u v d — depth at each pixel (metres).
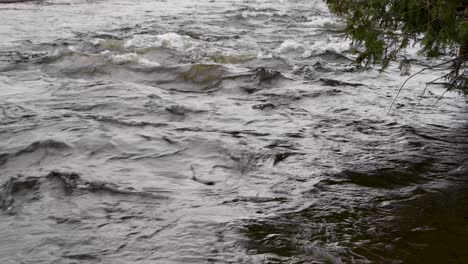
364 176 5.14
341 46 12.58
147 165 5.37
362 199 4.64
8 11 19.67
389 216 4.32
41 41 13.08
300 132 6.48
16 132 6.26
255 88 8.65
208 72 9.11
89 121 6.68
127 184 4.89
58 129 6.35
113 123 6.64
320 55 11.49
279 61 10.38
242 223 4.17
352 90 8.66
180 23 16.64
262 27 16.34
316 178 5.08
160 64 9.85
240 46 12.64
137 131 6.35
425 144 6.07
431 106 7.75
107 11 20.22
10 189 4.71
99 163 5.39
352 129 6.64
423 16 5.34
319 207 4.47
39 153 5.63
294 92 8.35
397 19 5.46
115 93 8.09
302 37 14.45
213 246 3.84
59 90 8.33
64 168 5.20
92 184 4.80
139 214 4.32
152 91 8.30
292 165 5.40
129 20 17.38
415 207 4.48
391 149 5.91
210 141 6.00
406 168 5.35
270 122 6.88
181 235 3.99
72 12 19.80
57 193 4.66
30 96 8.09
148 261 3.65
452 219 4.26
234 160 5.50
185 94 8.41
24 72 9.83
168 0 24.88
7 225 4.14
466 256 3.71
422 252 3.77
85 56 10.07
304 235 4.00
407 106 7.75
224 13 19.48
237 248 3.81
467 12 5.19
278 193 4.75
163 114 7.17
